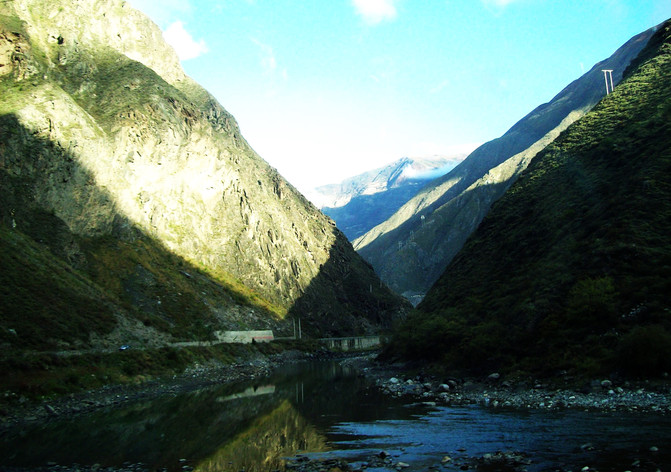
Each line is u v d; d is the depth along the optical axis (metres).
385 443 25.66
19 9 103.88
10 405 35.78
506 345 46.81
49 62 100.94
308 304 135.12
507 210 72.00
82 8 123.31
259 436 29.38
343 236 188.88
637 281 40.19
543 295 47.72
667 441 21.08
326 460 22.73
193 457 24.61
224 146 133.50
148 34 148.25
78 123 85.75
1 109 74.69
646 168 50.97
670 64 69.69
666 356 31.75
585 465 18.47
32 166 73.25
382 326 161.50
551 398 34.03
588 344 38.66
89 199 82.06
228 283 107.88
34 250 62.34
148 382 52.81
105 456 24.94
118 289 74.38
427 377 52.94
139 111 104.06
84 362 48.09
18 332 45.94
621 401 30.06
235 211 125.38
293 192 183.88
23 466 23.02
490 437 25.02
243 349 88.06
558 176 66.50
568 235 53.53
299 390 52.09
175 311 80.56
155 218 98.94
